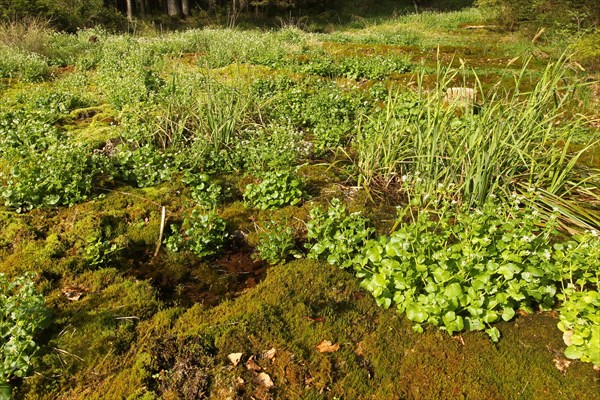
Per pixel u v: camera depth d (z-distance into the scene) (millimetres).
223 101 6332
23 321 3027
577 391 2855
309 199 4867
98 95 8148
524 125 4695
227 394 2807
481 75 9594
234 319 3342
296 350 3109
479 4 16625
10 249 4102
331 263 3891
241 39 12367
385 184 5031
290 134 5707
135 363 2992
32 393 2822
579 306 3117
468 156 4551
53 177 4719
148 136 5730
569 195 4750
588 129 6113
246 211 4742
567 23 12727
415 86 8836
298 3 24688
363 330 3318
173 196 4973
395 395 2852
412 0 26172
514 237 3469
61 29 15500
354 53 12484
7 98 7703
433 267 3383
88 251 3941
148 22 20812
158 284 3842
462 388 2891
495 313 3229
